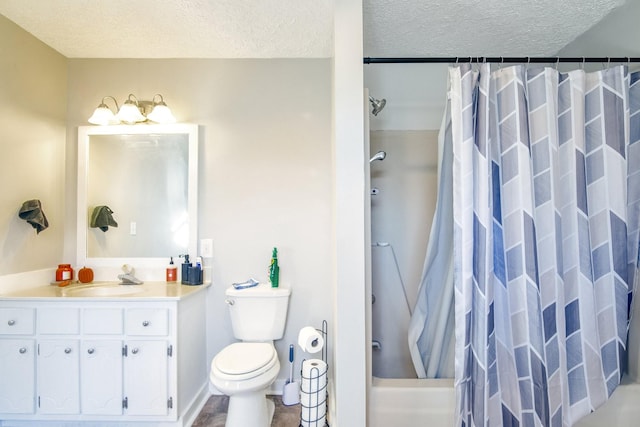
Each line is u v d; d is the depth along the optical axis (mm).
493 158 1388
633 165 1421
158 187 2119
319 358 2062
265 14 1668
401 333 2064
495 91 1403
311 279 2096
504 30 1759
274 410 1881
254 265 2100
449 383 1497
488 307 1318
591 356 1361
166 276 2066
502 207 1377
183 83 2119
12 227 1793
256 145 2121
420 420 1444
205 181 2109
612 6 1531
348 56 1379
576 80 1384
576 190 1372
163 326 1653
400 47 1951
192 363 1859
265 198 2111
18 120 1818
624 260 1369
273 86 2123
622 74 1369
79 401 1630
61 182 2086
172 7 1616
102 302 1642
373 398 1455
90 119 1992
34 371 1635
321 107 2119
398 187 2092
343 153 1375
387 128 2098
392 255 2078
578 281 1374
